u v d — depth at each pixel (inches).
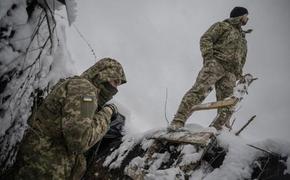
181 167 127.6
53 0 100.9
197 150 131.3
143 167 142.0
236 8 171.5
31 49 99.0
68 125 82.0
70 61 139.4
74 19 102.7
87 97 84.2
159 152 146.0
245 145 123.3
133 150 157.8
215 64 161.5
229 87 166.1
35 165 84.1
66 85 87.4
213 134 131.0
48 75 119.2
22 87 101.0
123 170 150.3
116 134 166.2
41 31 103.6
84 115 82.7
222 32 166.1
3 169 102.5
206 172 124.0
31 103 109.8
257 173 115.1
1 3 85.0
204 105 150.8
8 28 89.0
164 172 125.4
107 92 92.7
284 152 115.3
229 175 115.9
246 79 144.2
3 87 93.0
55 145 86.1
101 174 157.0
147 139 156.6
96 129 86.2
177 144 141.7
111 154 163.3
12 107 98.3
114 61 94.2
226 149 125.6
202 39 164.7
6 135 100.3
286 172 110.0
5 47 89.6
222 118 153.2
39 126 86.9
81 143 82.6
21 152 86.6
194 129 148.3
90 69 94.4
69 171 88.0
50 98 87.4
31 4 96.0
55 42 112.9
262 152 118.2
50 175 84.3
